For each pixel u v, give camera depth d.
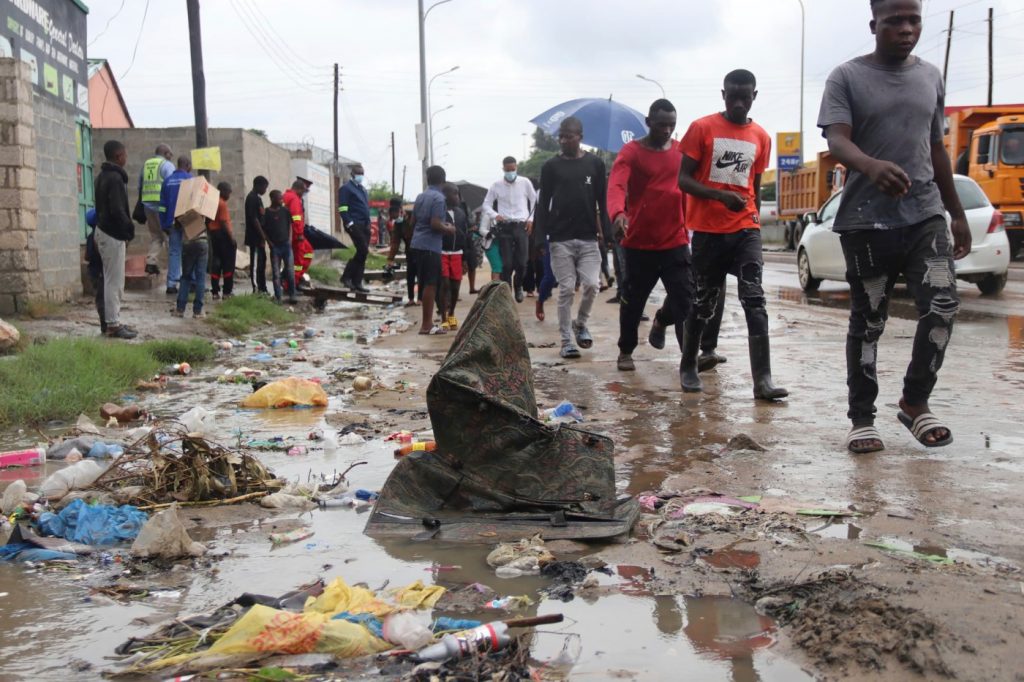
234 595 3.42
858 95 5.15
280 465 5.38
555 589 3.39
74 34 16.92
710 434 5.76
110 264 10.25
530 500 4.32
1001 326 11.20
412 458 4.43
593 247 9.18
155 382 8.42
